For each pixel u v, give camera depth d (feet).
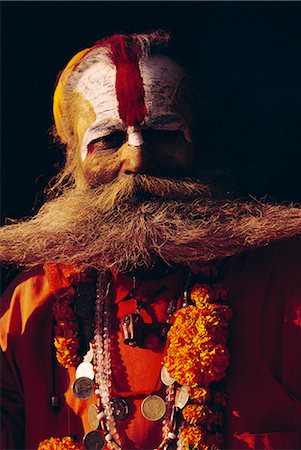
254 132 11.79
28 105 12.69
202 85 9.47
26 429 9.09
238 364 8.72
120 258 8.75
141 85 8.87
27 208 12.72
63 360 8.89
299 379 8.73
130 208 8.84
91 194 8.98
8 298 9.41
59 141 10.20
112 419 8.71
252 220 8.71
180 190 8.88
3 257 9.09
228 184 9.56
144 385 8.77
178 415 8.64
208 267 8.95
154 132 8.90
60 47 12.62
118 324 8.95
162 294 8.98
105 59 9.08
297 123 12.19
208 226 8.71
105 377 8.81
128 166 8.81
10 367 9.21
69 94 9.29
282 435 8.59
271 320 8.84
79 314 9.00
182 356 8.55
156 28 12.46
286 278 8.93
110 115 8.86
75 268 9.14
